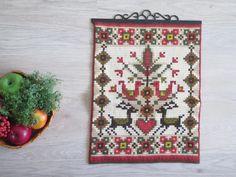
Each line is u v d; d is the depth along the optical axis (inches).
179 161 47.8
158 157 47.4
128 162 47.0
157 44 47.5
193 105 48.0
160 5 47.8
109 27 46.9
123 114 47.1
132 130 47.1
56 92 43.9
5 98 39.9
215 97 48.8
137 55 47.3
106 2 47.0
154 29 47.5
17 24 45.4
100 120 46.6
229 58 48.9
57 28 46.2
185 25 47.9
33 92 40.2
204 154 48.6
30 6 45.6
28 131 41.2
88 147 46.8
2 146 43.6
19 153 45.7
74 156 46.6
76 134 46.6
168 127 47.6
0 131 39.1
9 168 45.5
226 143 48.9
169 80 47.6
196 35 48.1
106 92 46.8
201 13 48.4
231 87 48.8
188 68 47.9
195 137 48.0
